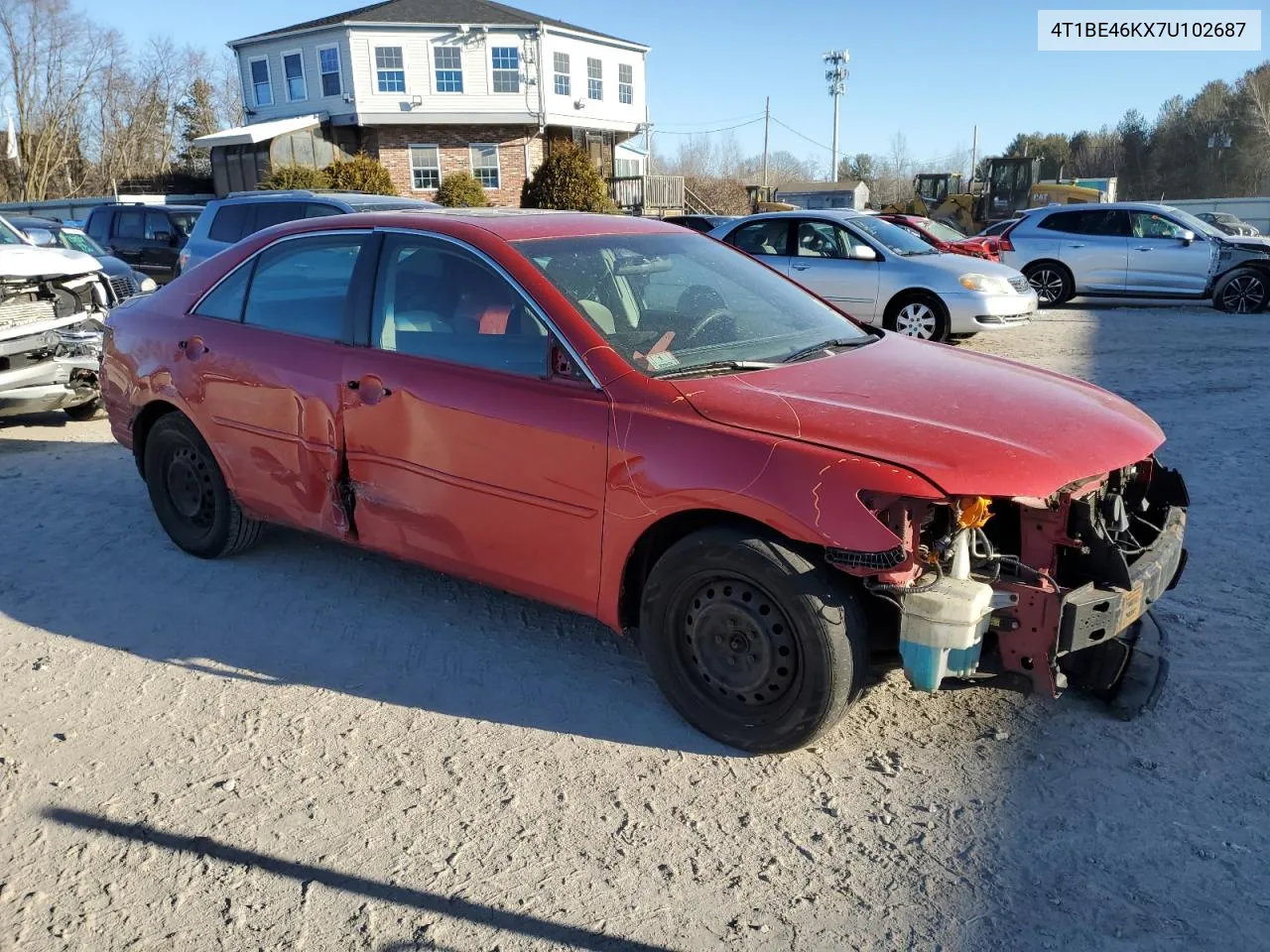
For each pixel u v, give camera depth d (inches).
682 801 118.5
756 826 113.7
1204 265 579.5
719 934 97.7
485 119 1323.8
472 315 144.5
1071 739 128.6
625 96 1473.9
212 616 169.3
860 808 116.4
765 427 119.2
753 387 128.3
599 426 128.4
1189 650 149.3
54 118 2031.3
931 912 99.9
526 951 95.7
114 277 360.2
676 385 127.8
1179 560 136.3
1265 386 348.2
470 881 105.4
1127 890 102.0
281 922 99.9
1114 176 2866.6
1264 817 112.1
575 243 152.9
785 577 116.1
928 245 485.1
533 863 108.1
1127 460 122.8
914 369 141.3
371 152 1348.4
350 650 157.2
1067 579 123.9
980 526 115.6
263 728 135.1
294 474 166.4
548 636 161.3
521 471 135.9
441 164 1358.3
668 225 177.6
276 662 153.3
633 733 133.2
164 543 203.5
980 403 127.5
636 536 126.9
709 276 163.0
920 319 446.9
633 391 128.0
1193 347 442.9
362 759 128.0
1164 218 590.9
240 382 170.7
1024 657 116.6
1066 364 403.2
